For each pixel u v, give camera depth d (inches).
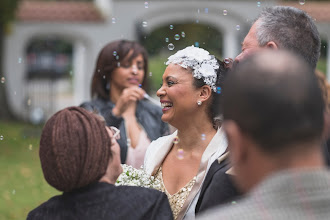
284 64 35.3
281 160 34.8
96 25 455.2
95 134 58.6
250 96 35.0
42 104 498.9
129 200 59.8
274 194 33.9
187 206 71.7
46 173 58.8
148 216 59.7
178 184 76.6
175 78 75.6
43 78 539.2
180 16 452.8
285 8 75.5
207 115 76.1
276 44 73.6
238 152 36.7
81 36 457.4
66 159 57.2
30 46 544.4
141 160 117.9
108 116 118.3
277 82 34.6
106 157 59.1
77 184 58.1
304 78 34.9
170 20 456.4
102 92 129.7
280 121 34.2
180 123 76.7
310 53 73.9
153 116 125.6
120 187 60.9
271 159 35.1
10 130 395.5
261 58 36.3
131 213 58.8
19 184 243.0
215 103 75.5
